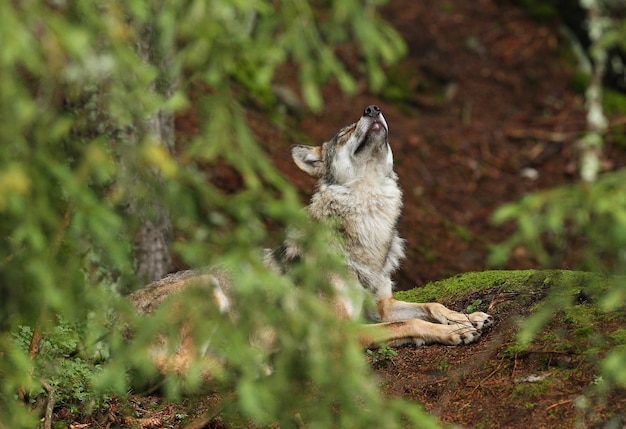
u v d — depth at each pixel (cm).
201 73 572
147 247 1568
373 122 1227
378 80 563
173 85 991
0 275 577
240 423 978
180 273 1248
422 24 3309
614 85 3127
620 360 642
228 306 1122
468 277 1459
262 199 557
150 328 570
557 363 973
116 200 576
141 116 586
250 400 559
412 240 2316
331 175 1267
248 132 563
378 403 588
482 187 2667
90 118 1180
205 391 1009
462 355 1088
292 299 587
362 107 2856
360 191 1236
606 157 2728
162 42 576
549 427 880
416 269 2208
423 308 1225
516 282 1309
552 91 3122
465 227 2456
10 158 507
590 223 568
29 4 492
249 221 557
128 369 923
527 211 555
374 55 561
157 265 1591
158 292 1188
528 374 973
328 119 2725
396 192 1263
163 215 1605
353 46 3088
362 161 1236
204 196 562
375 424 600
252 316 583
